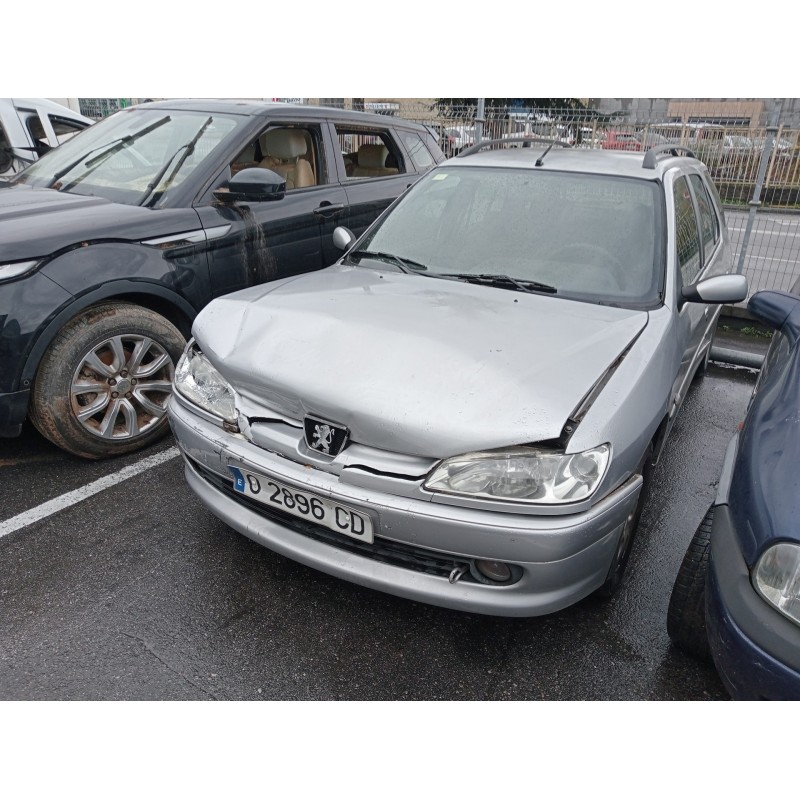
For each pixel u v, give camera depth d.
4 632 2.24
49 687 2.04
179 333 3.48
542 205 3.00
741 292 2.60
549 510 1.84
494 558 1.88
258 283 3.96
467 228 3.03
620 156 3.35
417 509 1.90
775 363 2.43
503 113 7.04
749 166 5.97
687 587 2.11
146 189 3.67
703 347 4.05
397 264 3.00
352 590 2.51
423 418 1.89
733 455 2.07
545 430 1.84
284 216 4.07
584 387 2.01
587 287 2.68
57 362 3.02
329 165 4.55
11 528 2.80
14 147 6.21
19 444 3.53
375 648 2.24
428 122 7.35
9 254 2.84
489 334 2.27
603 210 2.91
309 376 2.08
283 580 2.55
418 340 2.19
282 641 2.25
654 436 2.35
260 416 2.21
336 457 2.02
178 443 2.56
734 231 6.12
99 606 2.38
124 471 3.27
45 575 2.53
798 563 1.52
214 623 2.32
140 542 2.74
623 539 2.31
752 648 1.53
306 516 2.11
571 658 2.23
